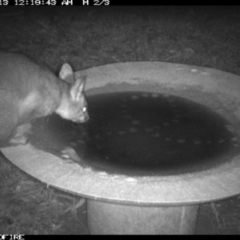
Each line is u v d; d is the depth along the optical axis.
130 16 2.64
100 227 1.13
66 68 1.32
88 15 2.64
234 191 0.94
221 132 1.19
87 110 1.29
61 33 2.36
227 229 1.29
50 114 1.25
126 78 1.38
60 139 1.17
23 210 1.32
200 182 0.97
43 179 0.97
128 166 1.07
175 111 1.28
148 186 0.95
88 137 1.19
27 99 1.18
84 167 1.05
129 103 1.32
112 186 0.95
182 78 1.37
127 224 1.09
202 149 1.13
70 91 1.25
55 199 1.36
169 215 1.07
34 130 1.18
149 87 1.37
